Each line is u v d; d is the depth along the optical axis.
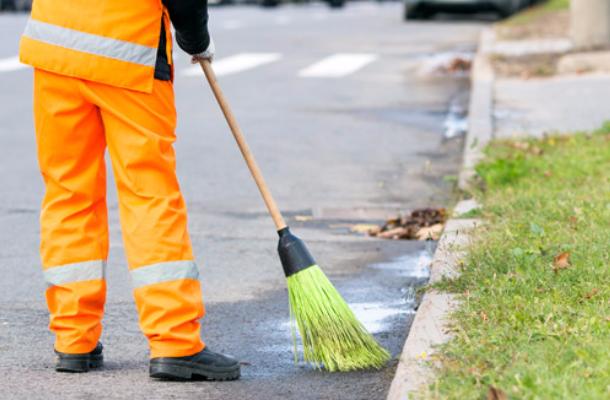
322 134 13.06
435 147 12.29
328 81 17.88
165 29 4.97
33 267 7.51
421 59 21.06
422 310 5.64
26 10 40.56
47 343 5.81
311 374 5.26
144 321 4.98
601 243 6.50
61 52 4.89
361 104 15.45
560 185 8.73
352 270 7.38
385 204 9.52
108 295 6.80
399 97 16.14
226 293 6.85
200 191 10.07
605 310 5.24
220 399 4.88
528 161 9.77
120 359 5.54
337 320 5.21
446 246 6.99
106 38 4.86
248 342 5.86
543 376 4.36
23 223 8.88
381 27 29.59
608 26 19.11
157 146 4.93
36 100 5.05
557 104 14.12
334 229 8.66
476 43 24.03
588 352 4.62
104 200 5.27
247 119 14.14
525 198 8.12
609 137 10.96
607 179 8.59
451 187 10.13
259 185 5.30
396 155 11.80
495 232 7.12
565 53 19.30
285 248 5.25
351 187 10.21
